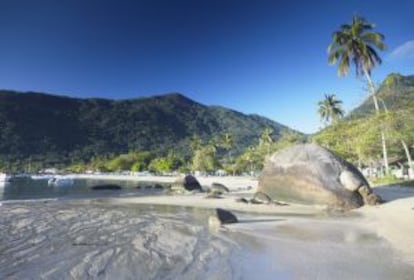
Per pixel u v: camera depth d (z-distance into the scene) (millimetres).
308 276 8555
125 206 27391
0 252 11531
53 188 58719
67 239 13781
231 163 127938
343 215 20375
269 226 16641
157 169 135125
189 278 8719
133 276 8961
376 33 44656
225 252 11359
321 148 27094
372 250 10977
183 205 27984
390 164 63250
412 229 14125
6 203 30297
